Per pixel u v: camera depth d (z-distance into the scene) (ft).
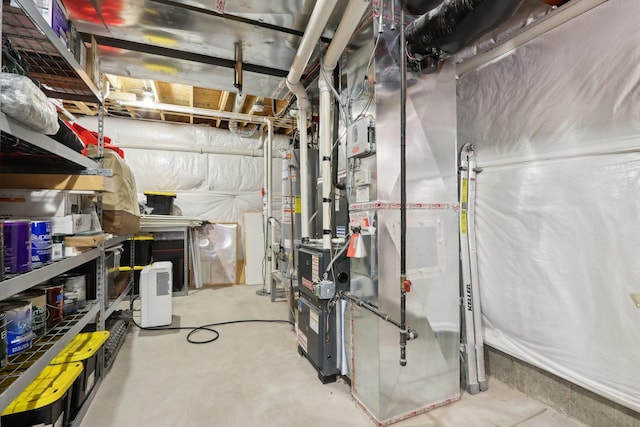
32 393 4.56
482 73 7.17
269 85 10.05
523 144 6.32
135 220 9.43
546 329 5.93
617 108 4.98
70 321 5.76
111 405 6.10
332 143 7.66
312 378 7.13
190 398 6.36
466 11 4.63
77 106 13.47
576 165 5.49
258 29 7.19
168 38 7.54
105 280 7.68
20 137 3.44
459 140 7.70
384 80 5.62
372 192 5.84
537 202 6.07
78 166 6.39
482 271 7.08
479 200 7.15
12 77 3.16
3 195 5.27
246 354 8.34
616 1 4.98
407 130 5.83
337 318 7.04
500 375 6.99
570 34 5.57
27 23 4.48
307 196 8.84
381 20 5.43
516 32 6.35
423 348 5.97
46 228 4.58
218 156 17.38
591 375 5.31
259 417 5.80
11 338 4.06
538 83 6.07
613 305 5.05
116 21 6.82
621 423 5.07
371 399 5.76
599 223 5.21
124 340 9.18
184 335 9.63
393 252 5.65
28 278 3.68
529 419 5.70
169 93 13.73
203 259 16.40
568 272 5.61
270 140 15.08
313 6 6.36
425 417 5.79
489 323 7.02
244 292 15.07
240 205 17.72
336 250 7.07
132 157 15.88
